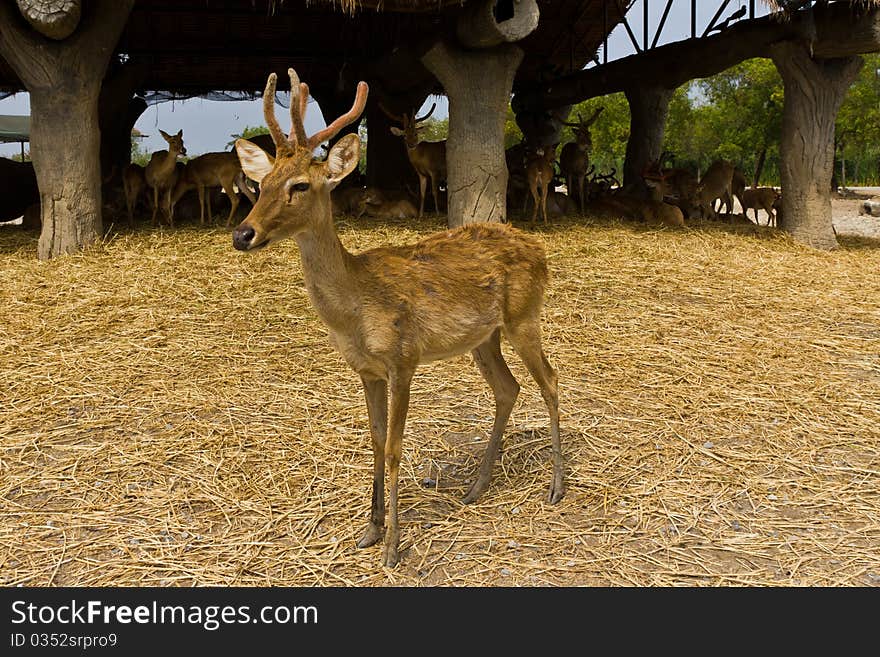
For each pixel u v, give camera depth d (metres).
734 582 3.17
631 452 4.32
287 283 7.28
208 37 14.72
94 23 8.09
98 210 8.48
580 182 12.05
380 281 3.29
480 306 3.57
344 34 14.72
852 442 4.44
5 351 5.71
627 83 13.45
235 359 5.66
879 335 6.44
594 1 14.36
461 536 3.55
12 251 8.53
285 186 2.97
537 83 16.36
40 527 3.59
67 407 4.87
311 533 3.57
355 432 4.56
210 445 4.38
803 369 5.57
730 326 6.55
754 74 26.78
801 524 3.60
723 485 3.96
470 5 8.30
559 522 3.66
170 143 9.46
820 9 9.56
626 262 8.45
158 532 3.56
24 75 7.96
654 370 5.52
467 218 9.10
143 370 5.43
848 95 28.73
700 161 35.38
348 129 16.94
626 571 3.25
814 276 8.47
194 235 8.91
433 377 5.45
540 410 4.88
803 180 10.28
